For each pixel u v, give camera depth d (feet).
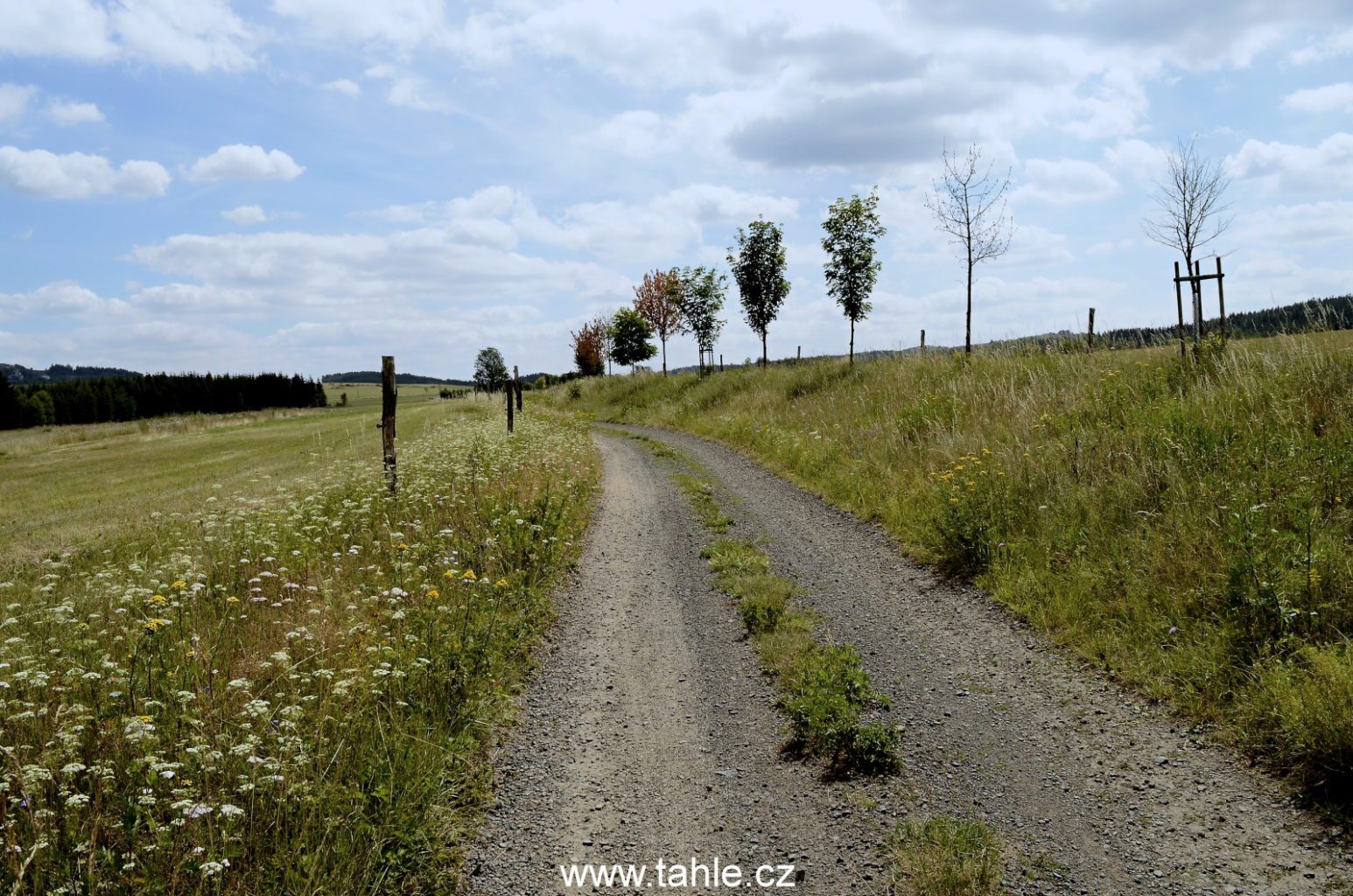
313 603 21.79
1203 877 11.28
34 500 57.67
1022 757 15.14
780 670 19.67
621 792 14.70
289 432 117.50
